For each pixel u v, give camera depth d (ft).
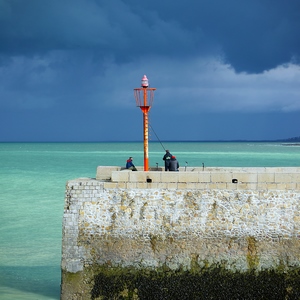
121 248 81.05
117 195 81.10
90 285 81.35
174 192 80.94
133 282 81.00
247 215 80.94
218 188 81.00
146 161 91.45
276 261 80.74
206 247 80.79
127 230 81.00
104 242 81.15
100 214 81.15
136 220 80.94
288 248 80.84
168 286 80.79
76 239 81.30
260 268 80.74
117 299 81.15
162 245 80.79
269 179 81.20
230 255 80.79
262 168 93.30
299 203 81.00
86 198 81.25
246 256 80.74
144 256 80.94
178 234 80.79
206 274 80.69
